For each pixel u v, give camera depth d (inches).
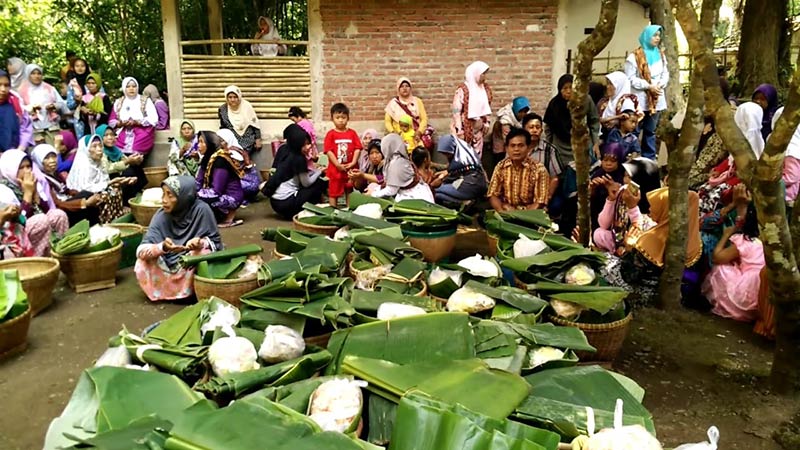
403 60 333.4
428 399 80.2
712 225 187.5
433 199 244.2
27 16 447.8
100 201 251.3
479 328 112.2
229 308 124.4
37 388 143.2
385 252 165.0
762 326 169.3
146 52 480.7
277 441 71.9
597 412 85.0
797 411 133.3
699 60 139.3
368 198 218.8
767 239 133.4
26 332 161.3
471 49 332.8
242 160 304.3
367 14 327.9
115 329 173.9
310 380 92.4
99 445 73.5
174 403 88.4
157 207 252.4
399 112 320.2
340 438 73.3
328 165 291.7
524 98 315.3
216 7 415.5
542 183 222.5
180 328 118.3
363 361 94.0
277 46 392.8
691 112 168.7
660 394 141.4
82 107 347.6
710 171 226.8
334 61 333.4
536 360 108.3
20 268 189.6
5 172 215.5
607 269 187.5
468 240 248.8
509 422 76.7
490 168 335.6
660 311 186.2
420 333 107.8
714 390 142.9
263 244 253.4
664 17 352.8
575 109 183.2
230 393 92.6
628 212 192.2
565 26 331.0
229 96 325.7
